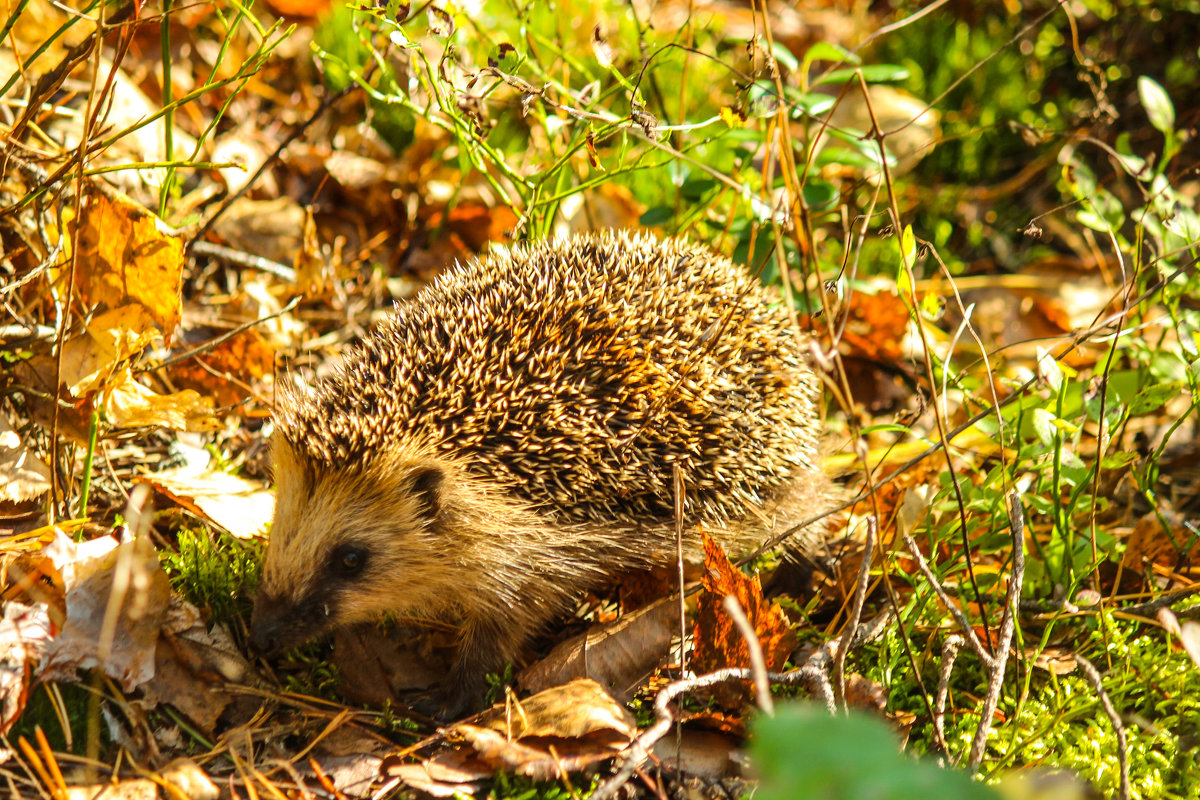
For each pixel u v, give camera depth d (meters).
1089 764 2.63
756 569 3.45
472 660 3.24
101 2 2.97
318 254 4.53
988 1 6.69
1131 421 4.45
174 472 3.48
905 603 3.37
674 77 5.77
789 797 1.08
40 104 3.33
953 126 6.14
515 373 3.19
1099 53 6.27
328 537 3.10
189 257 4.12
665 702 2.33
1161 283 3.18
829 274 4.72
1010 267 5.77
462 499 3.19
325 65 5.43
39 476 3.15
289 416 3.18
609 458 3.20
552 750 2.55
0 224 3.52
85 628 2.59
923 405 3.44
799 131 5.77
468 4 3.62
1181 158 5.95
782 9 7.16
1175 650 3.09
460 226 5.23
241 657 2.93
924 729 2.80
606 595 3.66
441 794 2.50
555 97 4.54
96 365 3.23
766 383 3.46
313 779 2.58
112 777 2.41
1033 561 3.48
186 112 5.04
